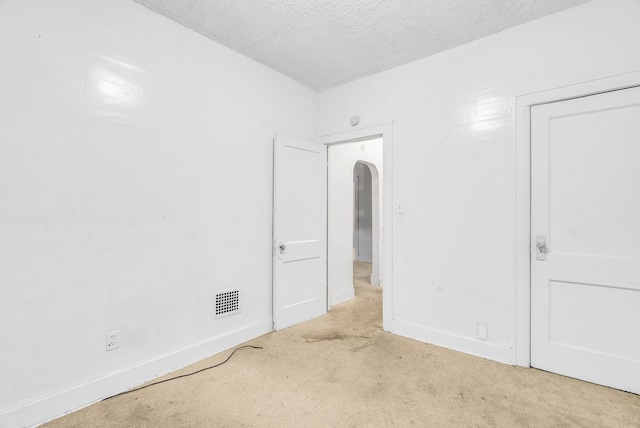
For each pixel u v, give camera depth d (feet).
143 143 6.96
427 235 9.04
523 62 7.55
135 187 6.82
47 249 5.64
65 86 5.86
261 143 9.71
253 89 9.45
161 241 7.25
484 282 8.05
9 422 5.16
